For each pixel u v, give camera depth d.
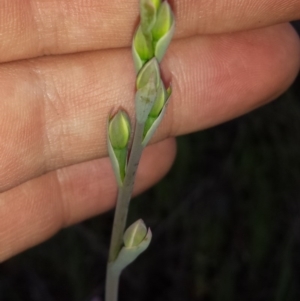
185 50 0.08
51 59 0.08
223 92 0.08
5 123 0.08
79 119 0.08
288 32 0.08
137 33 0.06
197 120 0.08
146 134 0.06
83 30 0.08
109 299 0.06
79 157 0.08
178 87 0.08
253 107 0.09
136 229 0.06
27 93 0.08
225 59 0.08
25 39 0.08
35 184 0.09
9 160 0.08
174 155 0.09
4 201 0.08
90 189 0.09
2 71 0.08
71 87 0.08
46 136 0.08
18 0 0.07
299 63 0.09
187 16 0.08
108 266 0.06
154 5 0.05
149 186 0.09
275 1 0.08
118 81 0.08
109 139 0.06
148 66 0.06
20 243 0.09
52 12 0.08
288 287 0.10
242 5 0.08
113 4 0.08
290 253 0.10
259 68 0.08
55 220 0.09
